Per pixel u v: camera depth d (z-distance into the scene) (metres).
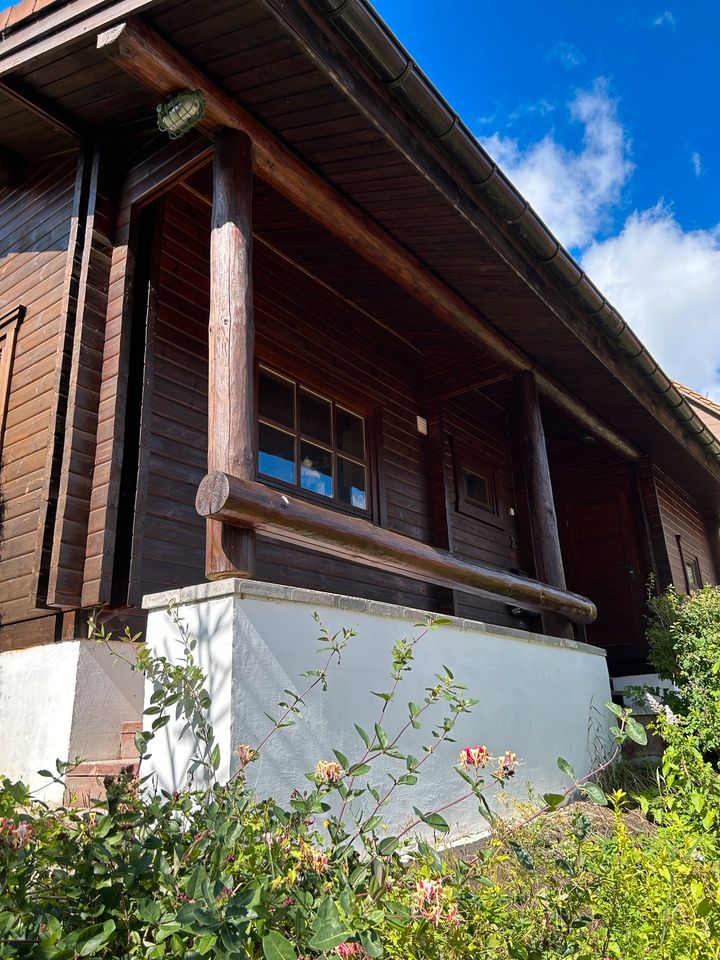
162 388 4.22
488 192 4.20
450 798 3.22
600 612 8.08
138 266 4.20
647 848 2.21
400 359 6.59
